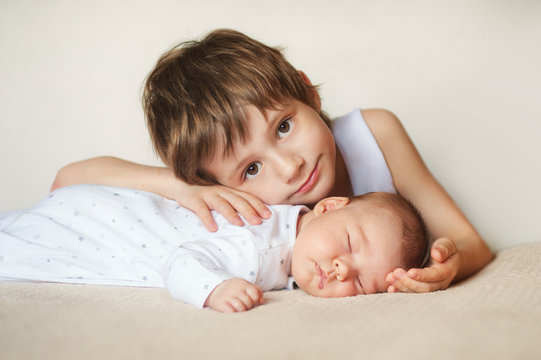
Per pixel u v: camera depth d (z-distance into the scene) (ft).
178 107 4.86
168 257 4.22
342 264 4.13
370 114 6.01
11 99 7.80
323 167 4.84
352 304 3.40
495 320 2.84
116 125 7.74
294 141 4.72
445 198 5.78
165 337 2.68
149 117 5.28
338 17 7.42
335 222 4.37
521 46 6.97
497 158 7.04
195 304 3.70
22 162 7.82
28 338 2.67
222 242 4.34
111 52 7.70
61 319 3.03
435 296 3.54
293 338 2.64
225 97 4.61
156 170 5.60
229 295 3.56
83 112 7.77
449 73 7.18
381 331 2.70
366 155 5.81
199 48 5.19
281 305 3.59
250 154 4.66
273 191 4.78
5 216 5.16
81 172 5.86
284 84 4.90
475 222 7.06
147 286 4.53
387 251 4.26
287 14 7.50
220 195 4.83
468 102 7.12
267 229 4.52
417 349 2.43
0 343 2.60
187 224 4.83
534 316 2.92
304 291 4.43
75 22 7.72
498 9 7.02
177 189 5.21
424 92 7.27
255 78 4.72
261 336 2.69
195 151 4.79
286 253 4.53
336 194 5.91
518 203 6.98
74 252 4.67
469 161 7.11
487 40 7.07
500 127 7.03
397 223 4.43
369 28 7.38
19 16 7.77
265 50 5.09
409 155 5.90
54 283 4.54
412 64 7.30
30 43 7.77
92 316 3.12
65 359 2.39
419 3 7.23
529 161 6.95
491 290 3.65
